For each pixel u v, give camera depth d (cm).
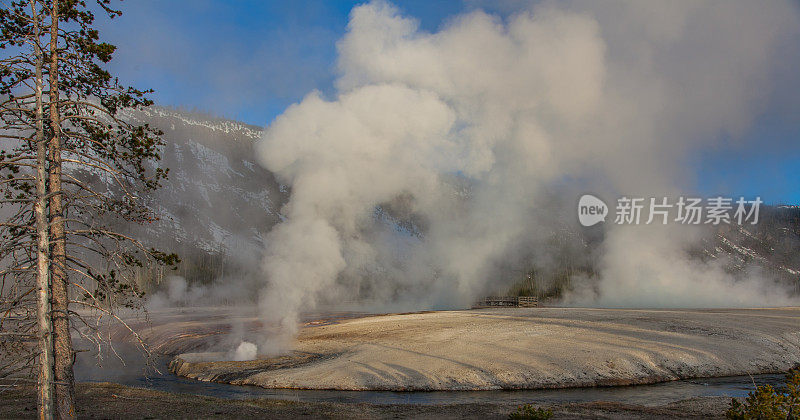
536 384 2231
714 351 2772
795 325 3525
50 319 1225
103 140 1440
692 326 3419
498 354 2656
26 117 1314
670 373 2430
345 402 1933
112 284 1386
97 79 1408
